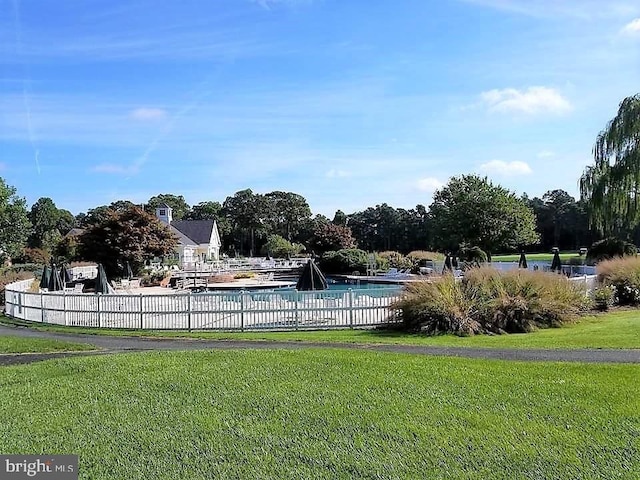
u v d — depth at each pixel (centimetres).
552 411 588
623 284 1784
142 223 3806
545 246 7819
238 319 1443
